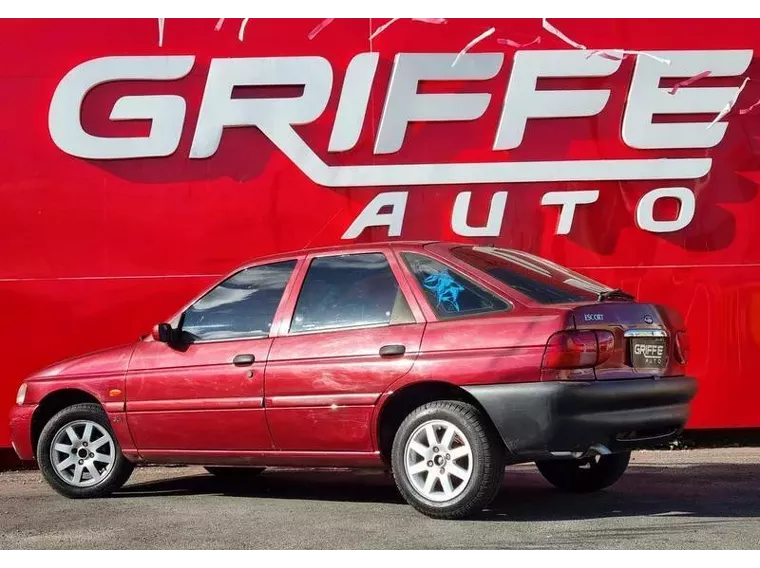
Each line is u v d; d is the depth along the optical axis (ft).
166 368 25.13
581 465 25.85
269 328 24.21
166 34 34.42
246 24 34.50
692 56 34.19
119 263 34.35
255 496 26.50
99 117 34.37
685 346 23.31
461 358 21.45
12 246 34.19
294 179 34.50
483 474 21.26
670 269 34.22
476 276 22.38
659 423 21.75
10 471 34.53
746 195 34.19
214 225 34.45
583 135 34.35
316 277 24.16
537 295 22.11
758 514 22.43
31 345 34.22
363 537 20.40
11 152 34.22
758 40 34.37
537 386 20.74
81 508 25.12
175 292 34.40
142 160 34.45
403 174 34.35
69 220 34.32
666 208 34.35
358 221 34.37
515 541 19.69
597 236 34.32
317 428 23.00
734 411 34.01
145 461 25.84
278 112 34.42
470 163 34.37
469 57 34.42
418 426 21.85
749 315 34.14
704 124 34.19
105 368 26.20
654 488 26.35
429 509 21.72
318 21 34.55
